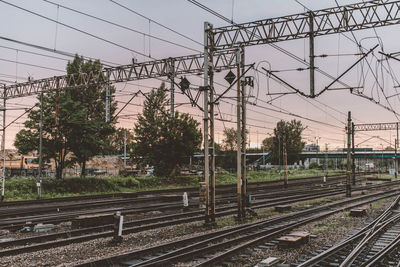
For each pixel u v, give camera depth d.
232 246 12.70
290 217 19.75
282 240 12.20
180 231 15.85
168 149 49.81
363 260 10.53
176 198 31.22
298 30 15.83
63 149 39.50
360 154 97.50
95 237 14.20
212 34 17.88
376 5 14.51
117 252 11.99
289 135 93.75
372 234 13.77
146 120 49.62
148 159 49.69
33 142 36.00
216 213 20.64
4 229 16.58
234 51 18.42
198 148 51.53
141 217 21.05
